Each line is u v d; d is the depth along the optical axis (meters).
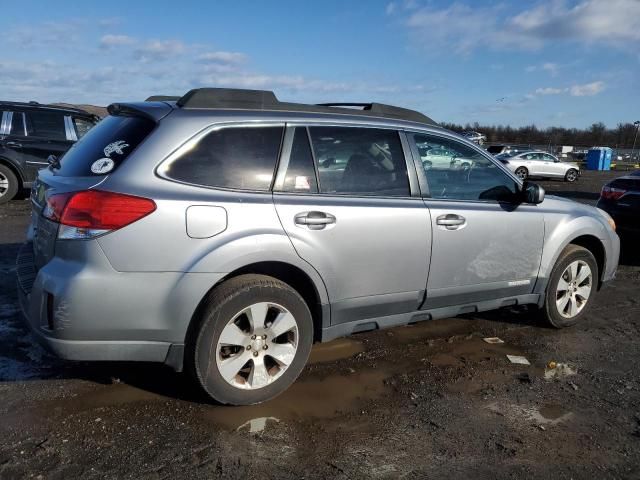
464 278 4.14
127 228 2.89
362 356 4.17
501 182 4.44
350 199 3.59
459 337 4.68
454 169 4.18
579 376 4.02
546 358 4.32
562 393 3.73
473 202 4.21
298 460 2.82
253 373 3.26
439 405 3.47
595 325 5.17
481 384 3.80
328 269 3.46
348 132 3.70
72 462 2.69
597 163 38.91
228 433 3.01
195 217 3.02
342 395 3.53
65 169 3.36
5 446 2.79
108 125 3.49
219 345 3.12
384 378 3.82
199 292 3.04
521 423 3.30
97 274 2.87
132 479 2.59
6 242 7.27
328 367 3.95
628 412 3.50
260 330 3.25
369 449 2.95
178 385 3.51
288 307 3.31
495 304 4.45
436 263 3.94
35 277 3.21
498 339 4.67
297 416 3.24
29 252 3.55
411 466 2.82
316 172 3.52
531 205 4.57
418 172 3.96
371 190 3.72
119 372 3.65
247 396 3.26
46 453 2.75
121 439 2.90
